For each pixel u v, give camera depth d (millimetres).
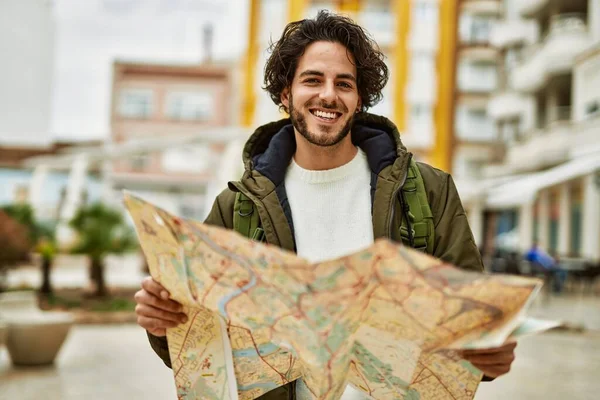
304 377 1646
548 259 16016
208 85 36938
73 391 5949
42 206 18203
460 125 31172
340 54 1841
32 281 16219
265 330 1492
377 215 1812
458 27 27484
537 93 24266
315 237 1853
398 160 1864
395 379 1594
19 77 36750
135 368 7039
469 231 1812
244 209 1899
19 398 5656
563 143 19188
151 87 36906
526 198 15750
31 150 32594
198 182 36969
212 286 1438
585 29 19672
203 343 1656
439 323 1400
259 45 24438
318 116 1822
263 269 1339
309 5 25078
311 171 1911
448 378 1553
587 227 18672
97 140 34688
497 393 5977
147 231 1454
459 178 25531
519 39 27203
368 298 1411
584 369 7129
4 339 6984
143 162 36781
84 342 8672
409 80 28922
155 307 1622
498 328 1340
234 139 16406
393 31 27656
